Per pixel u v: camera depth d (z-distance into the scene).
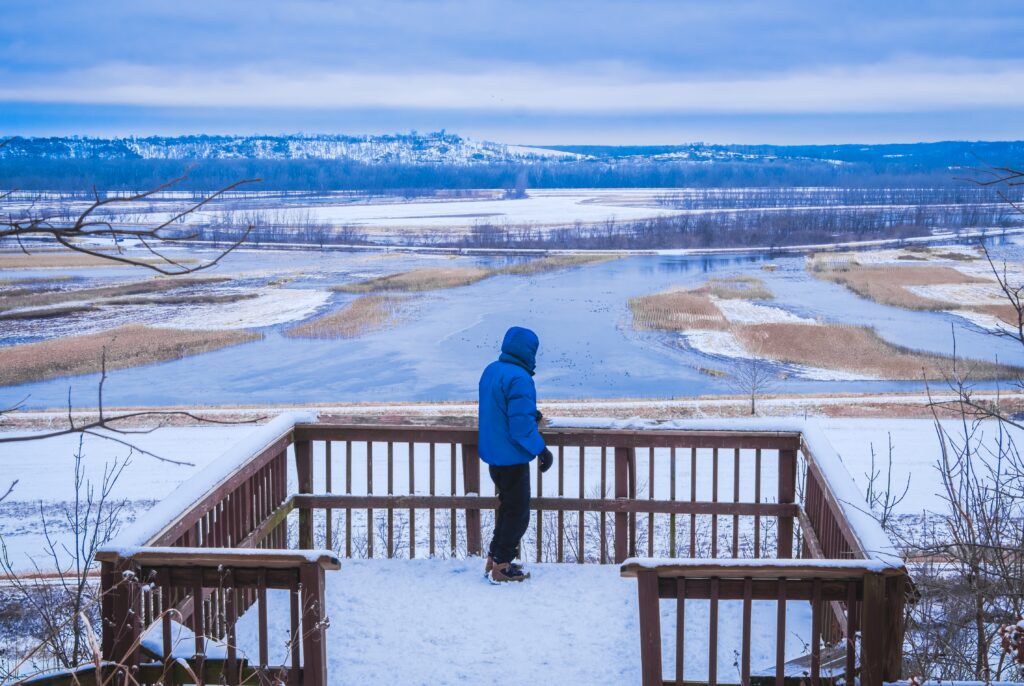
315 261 81.88
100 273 71.69
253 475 4.77
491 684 3.72
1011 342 40.69
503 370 4.86
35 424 24.50
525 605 4.55
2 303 54.75
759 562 2.96
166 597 3.35
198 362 38.88
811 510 4.80
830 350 39.53
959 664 4.06
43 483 18.38
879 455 19.92
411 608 4.52
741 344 41.31
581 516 5.24
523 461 4.80
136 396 32.56
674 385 33.62
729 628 4.27
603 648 4.04
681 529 13.45
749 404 27.45
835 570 2.94
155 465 19.92
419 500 5.32
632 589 4.73
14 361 38.38
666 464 17.31
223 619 4.23
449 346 41.53
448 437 5.30
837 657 3.43
